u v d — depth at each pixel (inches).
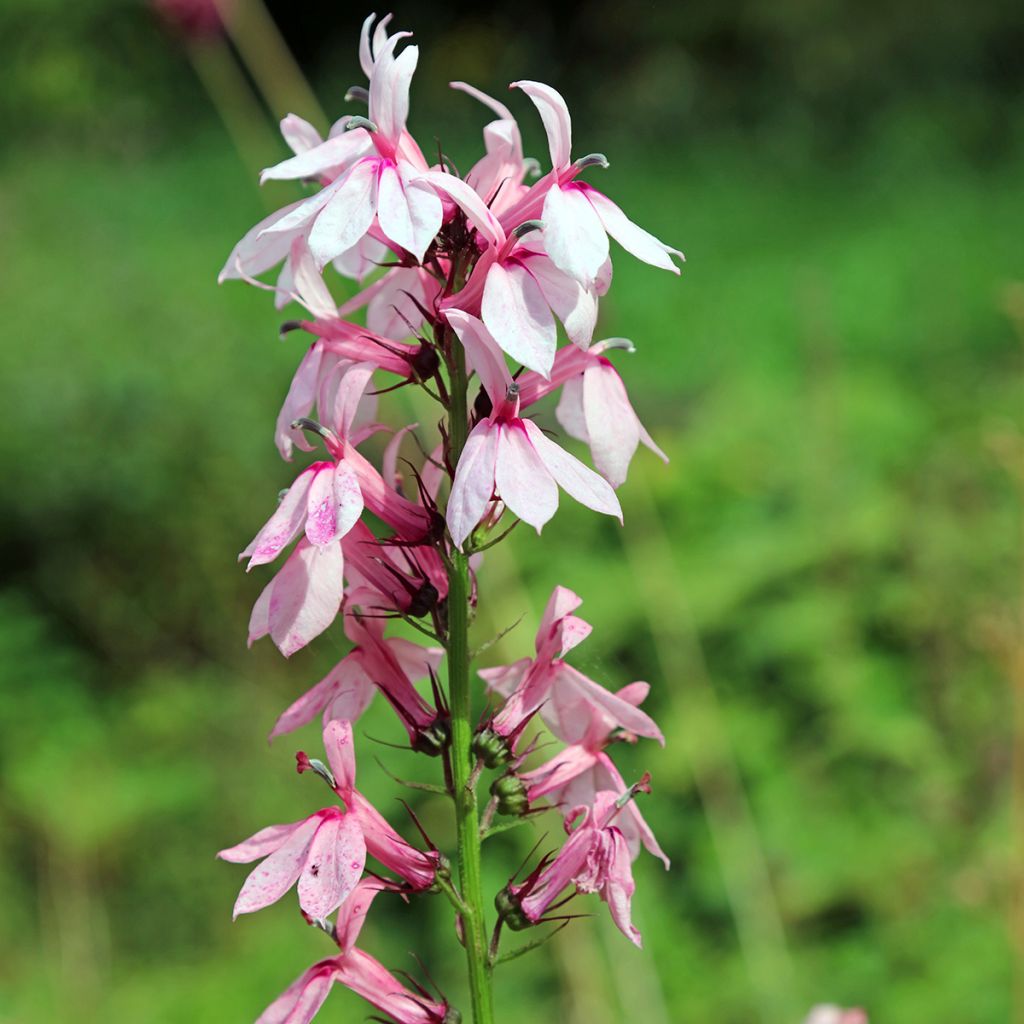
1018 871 217.2
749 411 306.3
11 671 298.8
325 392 97.3
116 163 772.6
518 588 232.8
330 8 936.3
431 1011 98.5
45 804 275.3
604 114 840.9
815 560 272.1
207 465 375.6
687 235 638.5
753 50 839.7
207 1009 242.7
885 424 305.4
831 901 241.1
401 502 97.6
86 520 369.7
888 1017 218.7
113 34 807.7
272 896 89.7
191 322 420.2
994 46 802.2
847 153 739.4
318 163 88.9
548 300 87.2
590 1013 212.8
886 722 247.1
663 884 242.7
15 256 517.0
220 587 368.5
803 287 494.3
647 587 251.8
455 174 95.3
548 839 228.7
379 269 108.2
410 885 97.3
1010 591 259.9
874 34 810.2
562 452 89.7
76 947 267.1
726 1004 222.2
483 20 916.6
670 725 247.9
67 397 374.6
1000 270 510.0
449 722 102.6
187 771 294.7
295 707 102.4
